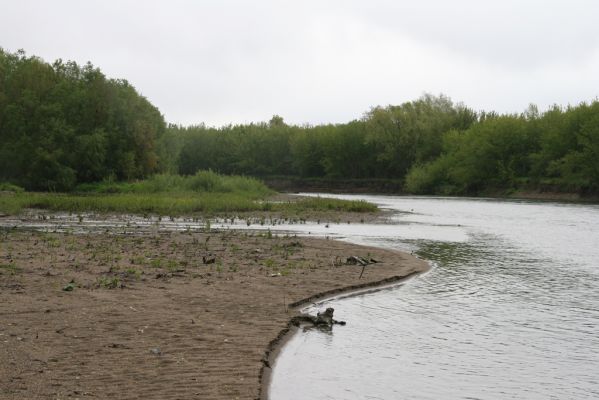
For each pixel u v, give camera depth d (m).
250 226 32.25
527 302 13.24
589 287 15.12
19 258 17.48
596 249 23.53
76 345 9.04
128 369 8.05
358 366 8.77
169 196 52.50
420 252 22.22
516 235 29.33
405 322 11.39
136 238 24.02
